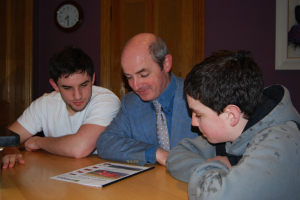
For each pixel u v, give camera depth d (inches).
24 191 29.1
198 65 29.2
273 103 28.6
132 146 44.4
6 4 102.1
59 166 40.8
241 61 28.3
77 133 50.8
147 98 46.8
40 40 116.1
